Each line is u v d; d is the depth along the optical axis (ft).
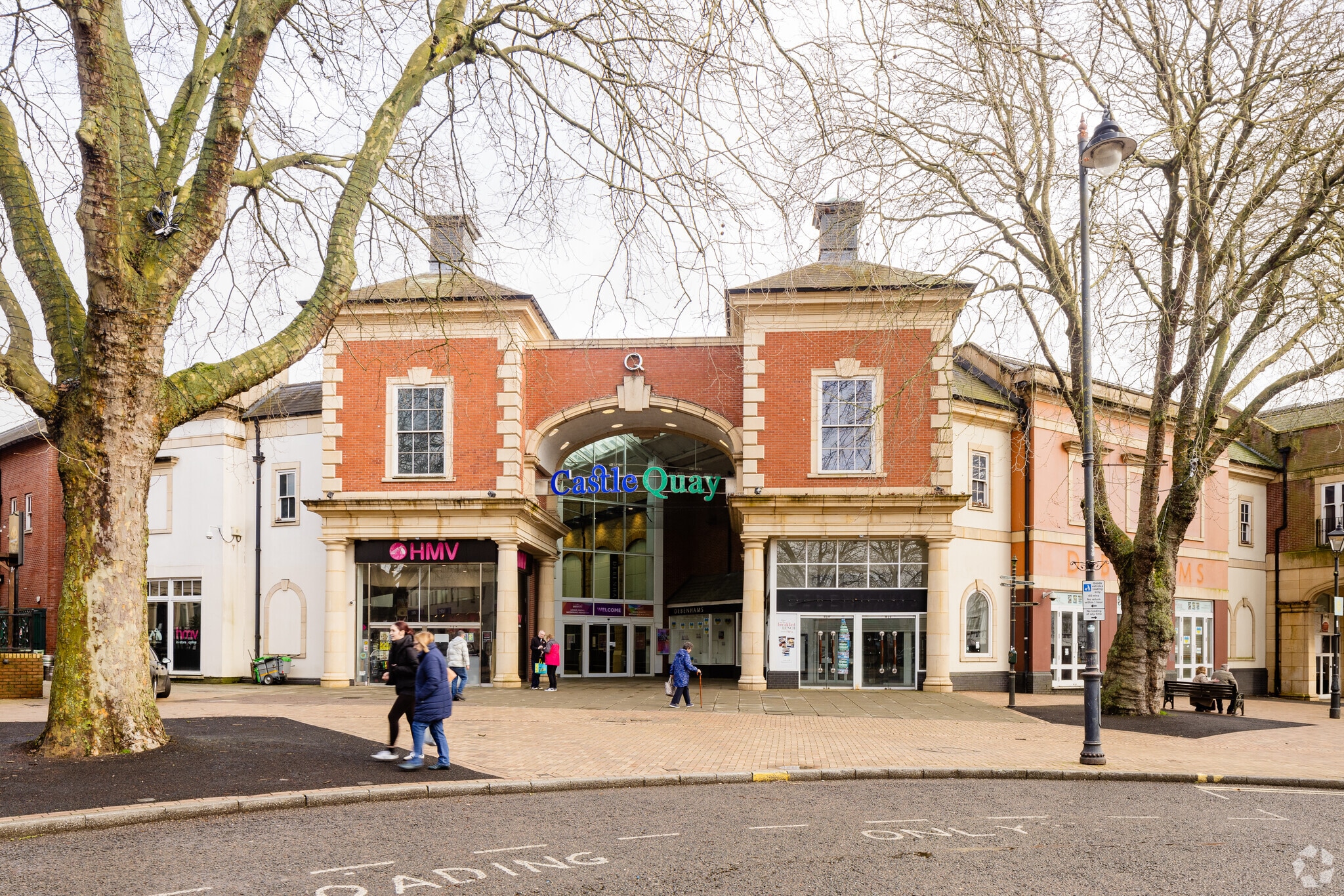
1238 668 109.19
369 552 83.20
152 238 37.06
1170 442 101.50
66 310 37.93
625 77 40.98
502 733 48.42
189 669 90.48
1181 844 26.89
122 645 36.11
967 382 94.07
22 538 101.19
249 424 92.58
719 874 22.65
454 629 83.25
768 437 81.41
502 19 42.60
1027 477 89.92
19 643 93.35
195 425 92.32
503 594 80.79
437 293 49.42
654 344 86.22
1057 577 90.84
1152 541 62.49
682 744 45.80
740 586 111.55
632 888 21.43
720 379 85.40
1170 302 59.77
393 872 22.58
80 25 33.45
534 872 22.75
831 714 62.18
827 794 34.19
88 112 33.86
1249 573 112.06
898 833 27.53
